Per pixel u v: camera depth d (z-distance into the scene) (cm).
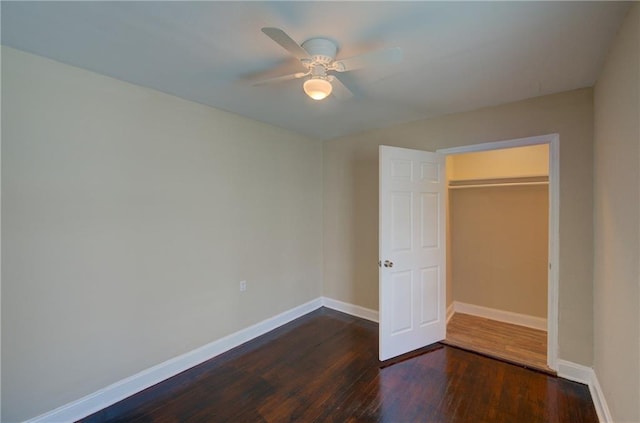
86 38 169
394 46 177
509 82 225
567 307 242
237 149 305
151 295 238
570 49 179
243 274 311
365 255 375
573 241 239
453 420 195
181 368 255
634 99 141
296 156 377
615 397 172
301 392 226
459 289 401
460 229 399
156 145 242
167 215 249
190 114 265
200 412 205
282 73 214
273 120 324
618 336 168
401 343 283
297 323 360
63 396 195
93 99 208
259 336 325
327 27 159
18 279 179
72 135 199
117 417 202
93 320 208
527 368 256
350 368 259
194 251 268
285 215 362
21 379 180
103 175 213
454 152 302
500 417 198
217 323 286
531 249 351
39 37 167
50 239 190
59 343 194
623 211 159
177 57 191
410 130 330
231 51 184
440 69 205
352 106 279
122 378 221
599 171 211
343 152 395
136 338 229
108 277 215
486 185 368
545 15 148
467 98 258
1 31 161
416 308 294
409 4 140
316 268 409
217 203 287
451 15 148
